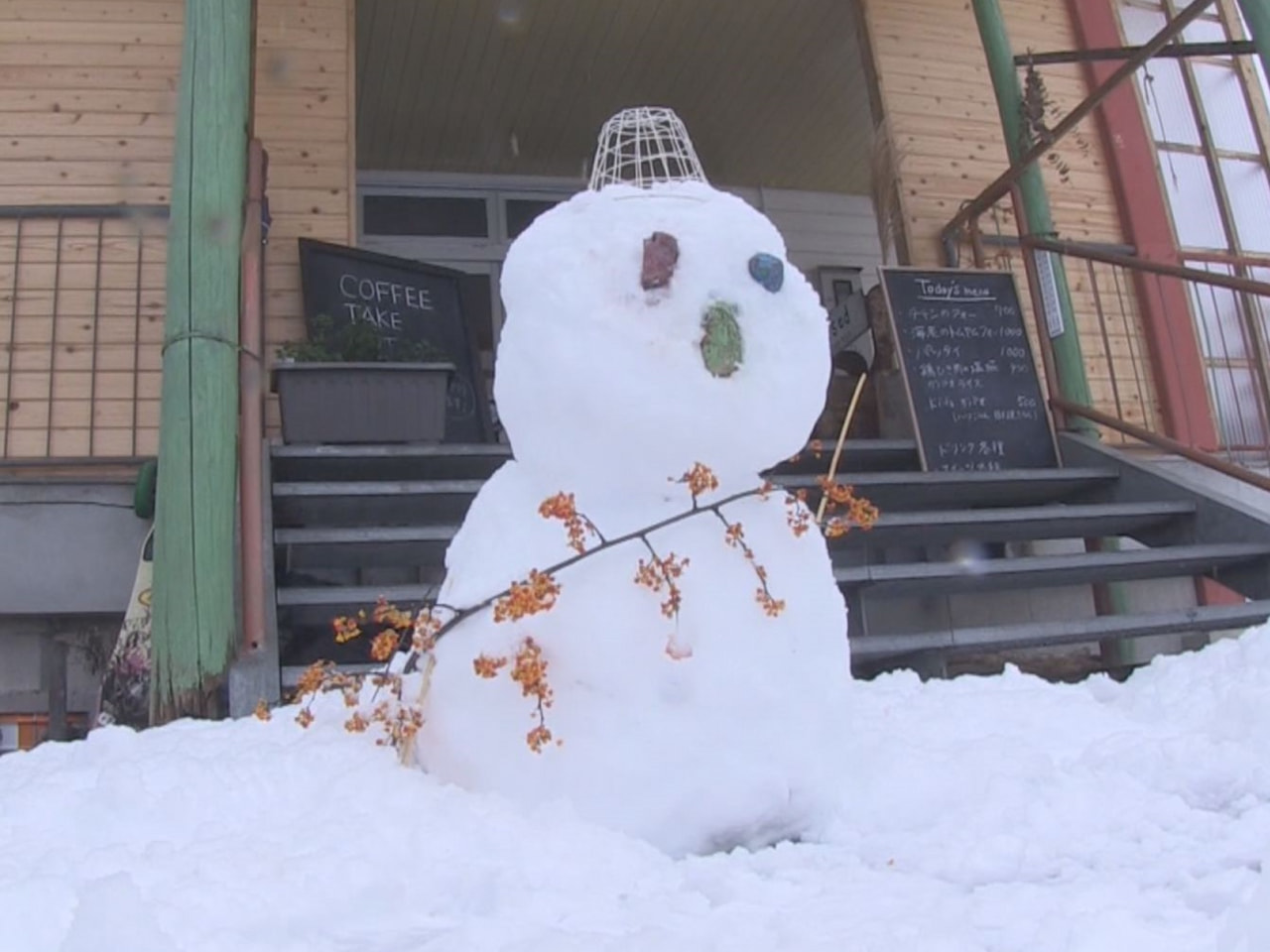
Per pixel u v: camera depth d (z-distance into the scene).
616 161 2.07
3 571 4.06
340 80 5.38
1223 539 4.33
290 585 3.90
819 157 8.03
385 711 2.07
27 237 4.79
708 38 6.63
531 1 6.18
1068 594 5.25
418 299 5.35
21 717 4.13
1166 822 1.83
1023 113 5.36
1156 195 6.49
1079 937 1.26
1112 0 6.77
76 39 5.07
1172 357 6.23
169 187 4.98
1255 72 6.99
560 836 1.58
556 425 1.77
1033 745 2.25
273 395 4.86
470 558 1.85
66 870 1.43
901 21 6.29
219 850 1.49
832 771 1.83
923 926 1.31
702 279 1.74
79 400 4.68
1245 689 2.44
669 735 1.68
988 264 5.98
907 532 4.12
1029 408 5.13
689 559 1.73
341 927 1.33
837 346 6.52
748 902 1.45
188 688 2.97
